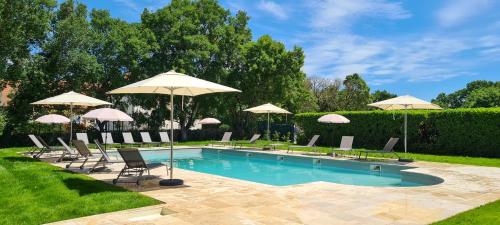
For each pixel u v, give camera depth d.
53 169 12.62
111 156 18.81
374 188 9.52
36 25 24.72
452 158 17.70
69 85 27.03
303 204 7.65
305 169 17.42
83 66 26.45
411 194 8.75
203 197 8.36
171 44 30.09
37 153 18.55
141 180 10.77
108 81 29.78
